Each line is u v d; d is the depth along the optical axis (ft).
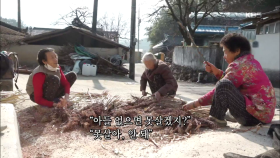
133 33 44.60
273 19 43.01
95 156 7.61
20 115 11.52
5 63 17.31
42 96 12.16
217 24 81.41
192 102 10.62
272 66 40.91
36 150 7.95
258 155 6.53
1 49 46.44
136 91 23.24
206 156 6.95
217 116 9.93
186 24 62.85
